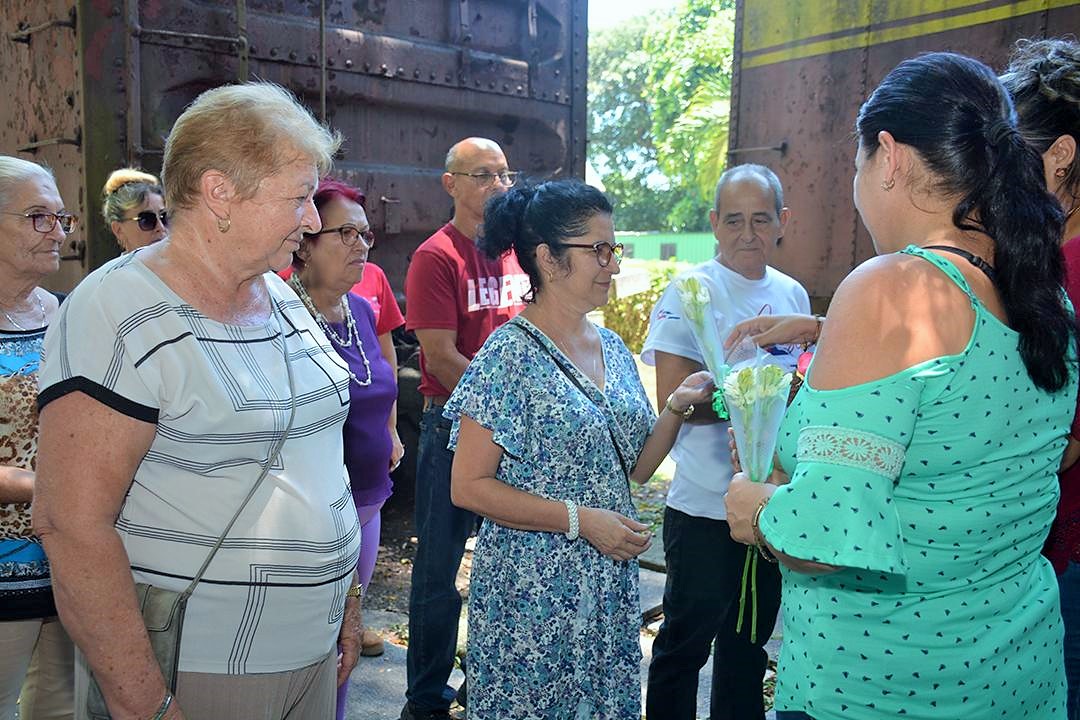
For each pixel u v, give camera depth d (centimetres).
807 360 205
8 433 199
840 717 139
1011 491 133
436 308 312
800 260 521
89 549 137
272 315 167
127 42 368
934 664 134
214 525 148
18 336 211
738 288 268
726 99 2519
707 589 240
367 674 329
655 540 485
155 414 142
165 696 144
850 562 121
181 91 389
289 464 157
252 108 149
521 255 211
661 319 259
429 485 295
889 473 124
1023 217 130
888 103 138
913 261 131
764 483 151
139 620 142
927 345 126
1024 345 130
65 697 232
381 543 468
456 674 325
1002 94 137
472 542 475
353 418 247
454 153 327
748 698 255
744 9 544
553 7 496
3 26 416
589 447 199
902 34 469
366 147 438
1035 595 143
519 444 194
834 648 139
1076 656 181
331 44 418
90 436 137
